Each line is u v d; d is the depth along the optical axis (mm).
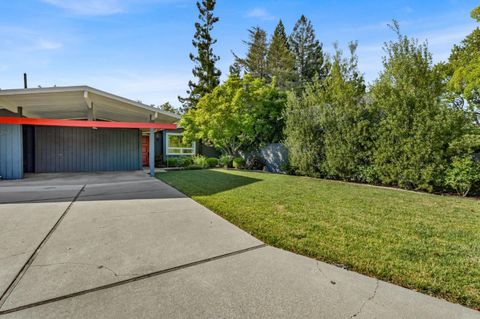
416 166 6602
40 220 4047
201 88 22500
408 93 6812
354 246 3061
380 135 7434
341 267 2588
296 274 2436
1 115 10953
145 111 10594
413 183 6773
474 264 2619
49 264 2568
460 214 4422
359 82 8328
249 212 4512
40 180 8758
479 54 7668
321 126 8906
